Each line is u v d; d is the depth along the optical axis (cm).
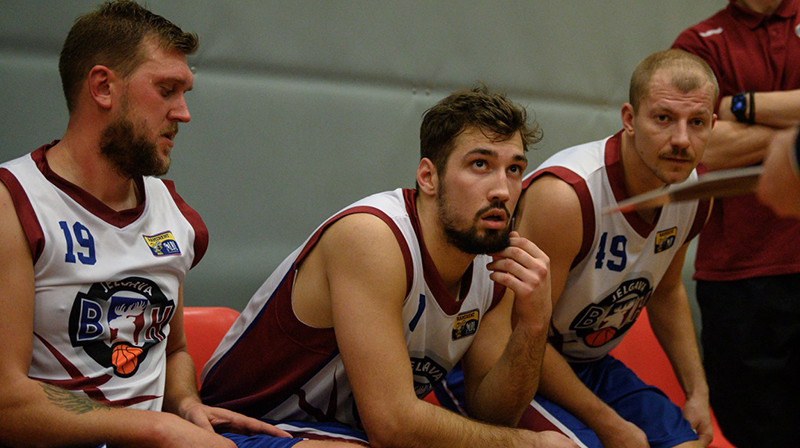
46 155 518
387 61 938
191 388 593
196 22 827
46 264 484
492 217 523
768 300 805
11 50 751
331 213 904
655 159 641
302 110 888
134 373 526
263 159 865
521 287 555
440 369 599
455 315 571
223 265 840
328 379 575
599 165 671
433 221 546
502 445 539
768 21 808
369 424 506
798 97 766
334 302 526
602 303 698
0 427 461
